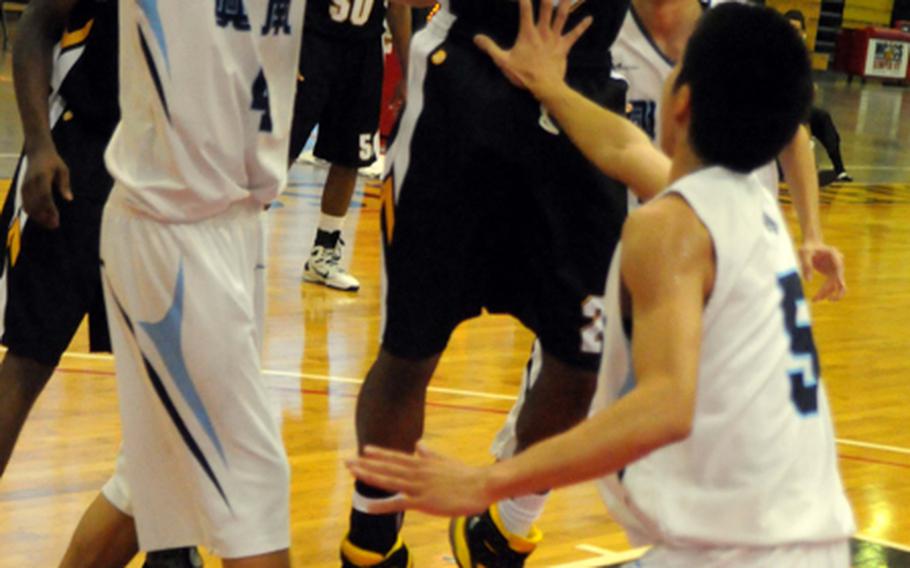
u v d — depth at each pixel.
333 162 18.08
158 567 8.09
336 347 15.63
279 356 15.02
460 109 7.80
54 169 7.84
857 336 18.73
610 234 7.88
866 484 12.49
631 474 5.54
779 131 5.47
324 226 18.52
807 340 5.66
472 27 7.88
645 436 4.92
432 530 10.52
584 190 7.82
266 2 6.64
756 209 5.57
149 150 6.68
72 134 8.33
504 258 8.18
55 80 8.27
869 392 15.88
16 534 9.65
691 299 5.15
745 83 5.42
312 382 14.12
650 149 6.82
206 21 6.47
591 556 10.19
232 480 6.86
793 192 9.66
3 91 34.44
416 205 7.92
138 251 6.72
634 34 9.81
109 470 11.05
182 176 6.58
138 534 7.16
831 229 27.80
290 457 11.76
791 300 5.61
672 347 5.02
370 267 20.11
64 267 8.25
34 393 8.37
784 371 5.50
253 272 7.04
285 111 6.98
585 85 7.98
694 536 5.39
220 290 6.75
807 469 5.54
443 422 13.16
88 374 13.63
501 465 5.04
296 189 26.11
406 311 8.00
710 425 5.39
